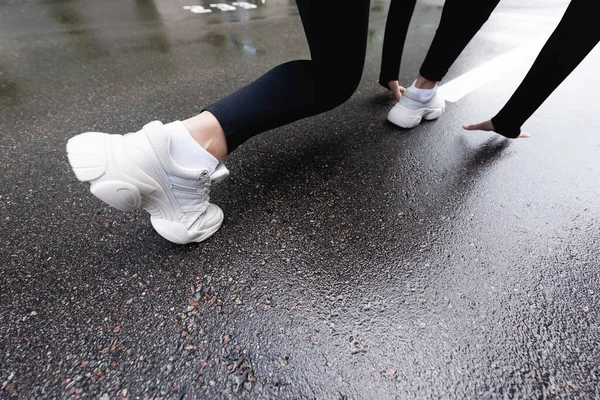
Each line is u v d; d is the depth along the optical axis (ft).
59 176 4.13
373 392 2.27
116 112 5.75
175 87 6.75
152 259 3.12
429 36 10.88
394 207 3.83
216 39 10.00
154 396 2.21
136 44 9.36
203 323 2.63
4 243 3.20
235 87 6.82
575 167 4.53
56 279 2.90
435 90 5.13
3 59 8.02
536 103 4.05
